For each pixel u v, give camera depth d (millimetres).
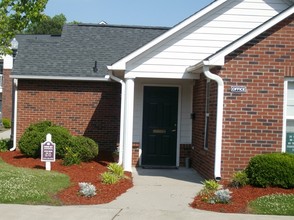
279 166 9742
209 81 11961
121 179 11062
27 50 17844
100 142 17094
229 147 10703
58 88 17016
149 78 13219
